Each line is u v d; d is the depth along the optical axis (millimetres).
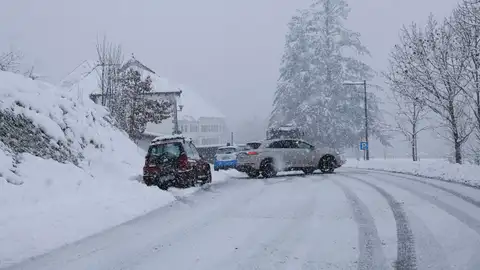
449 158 26188
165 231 7449
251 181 16625
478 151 24094
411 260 5504
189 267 5359
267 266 5336
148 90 31094
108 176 13812
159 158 13234
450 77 18469
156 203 10375
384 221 7883
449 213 8469
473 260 5453
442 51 19188
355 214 8617
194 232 7320
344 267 5266
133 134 28547
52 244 6559
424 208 9094
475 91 18234
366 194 11523
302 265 5359
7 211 8148
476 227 7203
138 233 7332
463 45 18094
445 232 6926
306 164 19438
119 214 8773
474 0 16172
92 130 15867
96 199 9875
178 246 6395
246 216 8742
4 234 6758
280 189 13344
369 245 6246
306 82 45625
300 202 10438
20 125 12211
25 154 10820
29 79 15914
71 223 7750
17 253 6043
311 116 43625
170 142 13398
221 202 10758
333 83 45562
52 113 14469
